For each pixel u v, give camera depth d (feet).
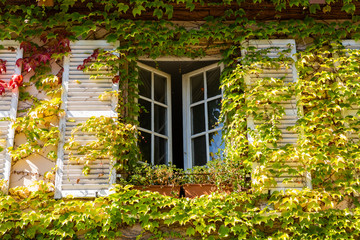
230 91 20.35
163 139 22.49
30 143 19.25
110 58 20.33
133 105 20.76
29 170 19.12
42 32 20.62
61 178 18.75
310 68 20.74
